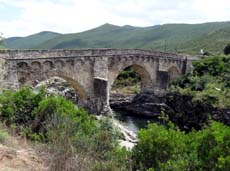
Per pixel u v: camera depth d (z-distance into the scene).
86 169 12.04
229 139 11.83
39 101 23.02
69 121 16.69
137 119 63.88
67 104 21.23
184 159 12.60
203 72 73.25
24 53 38.41
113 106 73.44
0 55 35.50
